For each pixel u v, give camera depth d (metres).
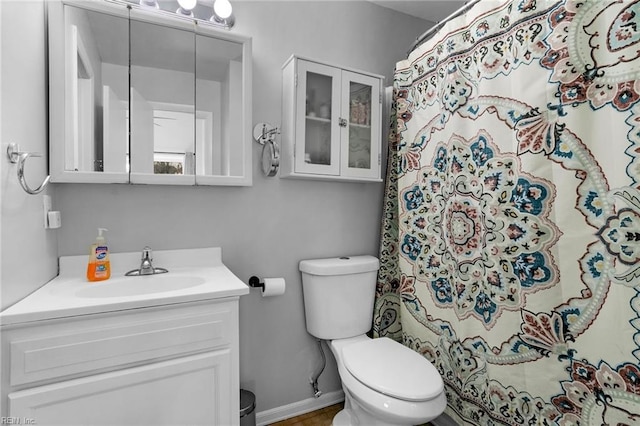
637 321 0.83
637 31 0.82
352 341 1.62
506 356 1.16
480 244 1.28
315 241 1.76
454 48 1.37
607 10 0.89
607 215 0.89
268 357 1.65
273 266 1.65
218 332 1.07
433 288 1.53
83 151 1.19
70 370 0.87
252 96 1.58
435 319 1.52
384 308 1.80
